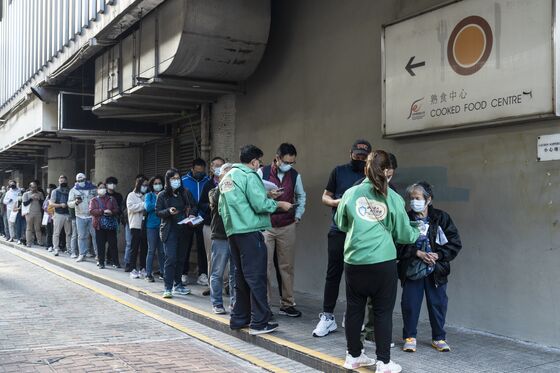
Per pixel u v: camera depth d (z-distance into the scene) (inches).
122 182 613.9
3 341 243.6
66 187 574.6
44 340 247.3
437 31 252.7
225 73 366.3
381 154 189.8
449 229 214.2
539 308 220.1
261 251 248.1
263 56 381.7
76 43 480.1
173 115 488.7
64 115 513.7
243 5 340.5
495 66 228.5
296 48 352.8
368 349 218.8
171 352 235.1
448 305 254.8
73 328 272.5
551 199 216.2
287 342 232.2
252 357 227.5
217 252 286.2
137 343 247.4
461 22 241.9
